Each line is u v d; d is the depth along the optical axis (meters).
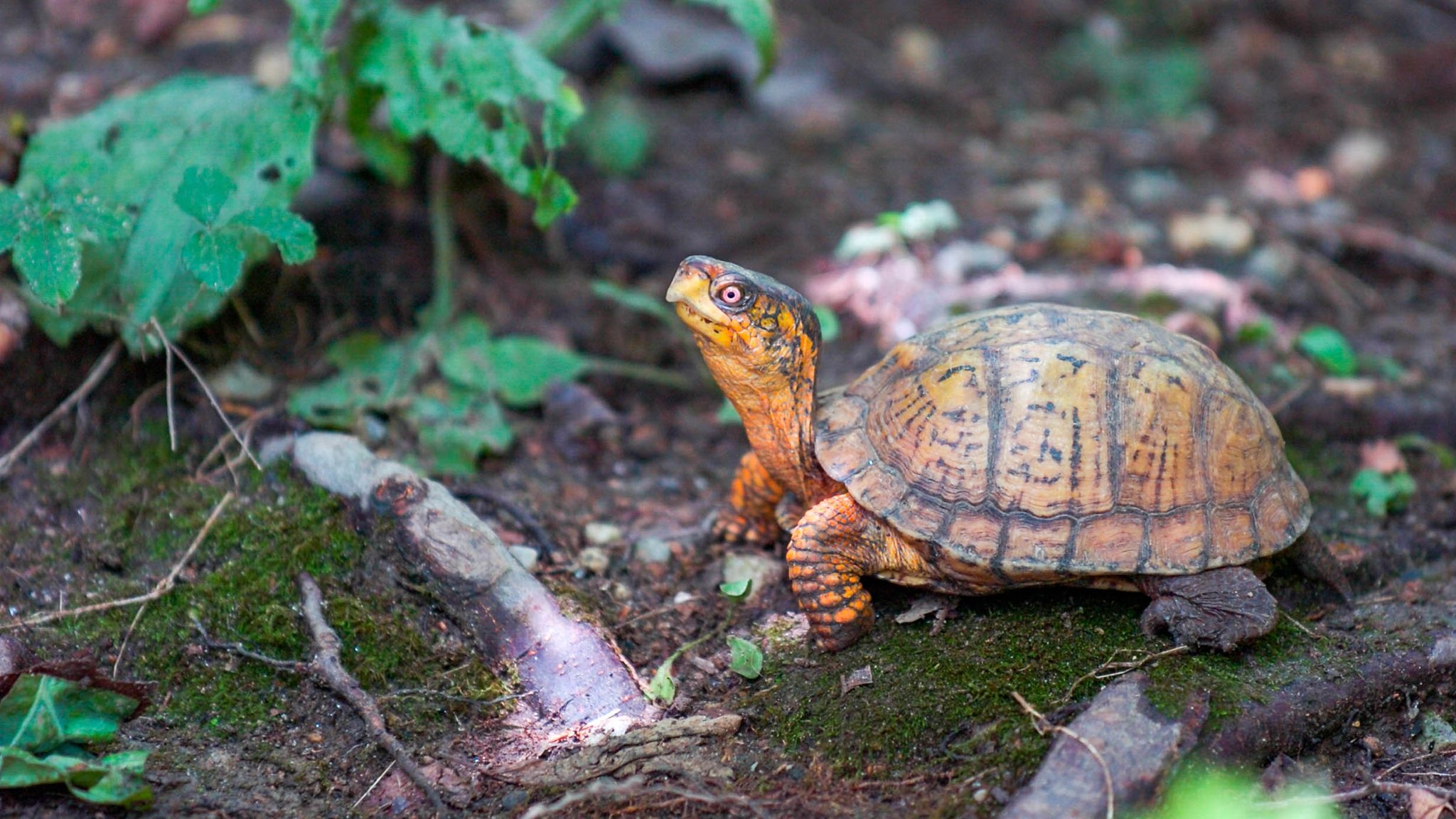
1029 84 9.16
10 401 4.26
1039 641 3.55
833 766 3.26
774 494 4.14
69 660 3.29
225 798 3.16
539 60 4.43
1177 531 3.46
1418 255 6.40
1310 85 9.23
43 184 4.25
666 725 3.38
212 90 4.55
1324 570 3.87
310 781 3.25
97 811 3.04
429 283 5.51
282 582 3.74
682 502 4.73
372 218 5.68
